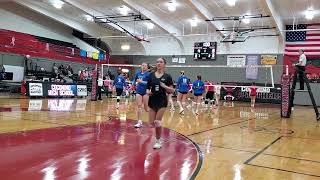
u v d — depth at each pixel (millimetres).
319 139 7570
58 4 21328
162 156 5207
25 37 21922
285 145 6633
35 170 4156
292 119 12453
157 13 22297
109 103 16891
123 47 29844
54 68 23203
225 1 18766
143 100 8109
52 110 11828
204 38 26484
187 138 7043
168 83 5812
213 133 7938
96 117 10273
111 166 4484
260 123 10617
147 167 4512
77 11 22656
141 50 29141
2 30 20438
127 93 22266
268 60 24062
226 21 23078
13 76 21766
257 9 20031
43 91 18438
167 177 4074
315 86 22812
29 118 9242
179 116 11875
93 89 18750
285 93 13117
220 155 5469
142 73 8453
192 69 27047
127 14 23109
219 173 4344
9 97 17375
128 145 5977
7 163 4434
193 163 4832
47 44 22312
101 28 27672
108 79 24141
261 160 5191
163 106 5789
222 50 25844
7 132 6824
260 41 24438
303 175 4371
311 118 13133
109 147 5730
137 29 27172
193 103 18750
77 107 13641
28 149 5312
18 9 22391
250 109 17266
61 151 5270
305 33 22969
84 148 5566
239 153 5688
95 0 20125
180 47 27516
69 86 20156
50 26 25062
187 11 21469
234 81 25422
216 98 19172
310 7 18969
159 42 28422
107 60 26562
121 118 10289
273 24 21469
